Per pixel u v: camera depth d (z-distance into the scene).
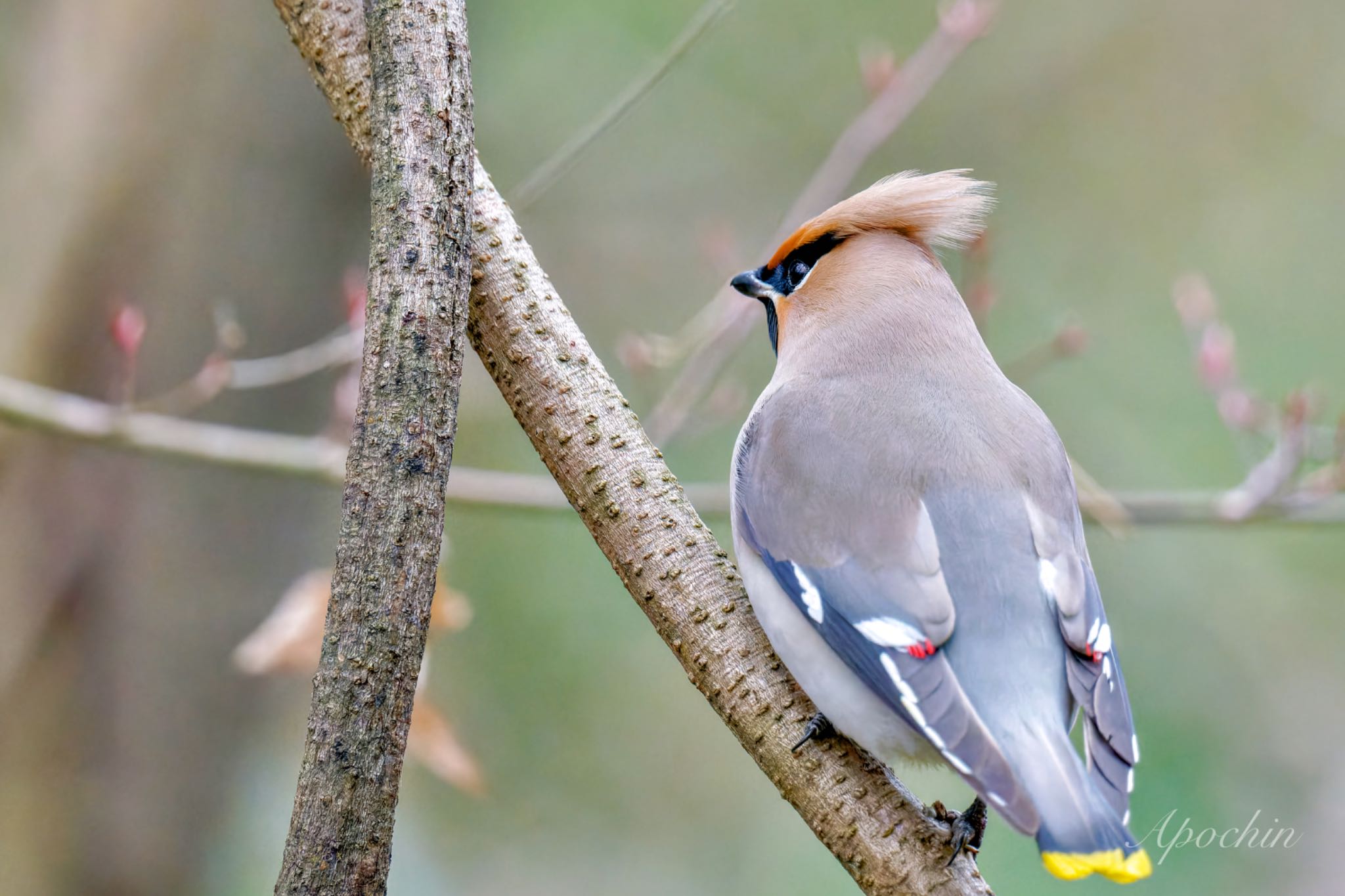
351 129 7.12
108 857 12.34
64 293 12.03
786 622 6.88
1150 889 14.58
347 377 10.89
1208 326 11.89
